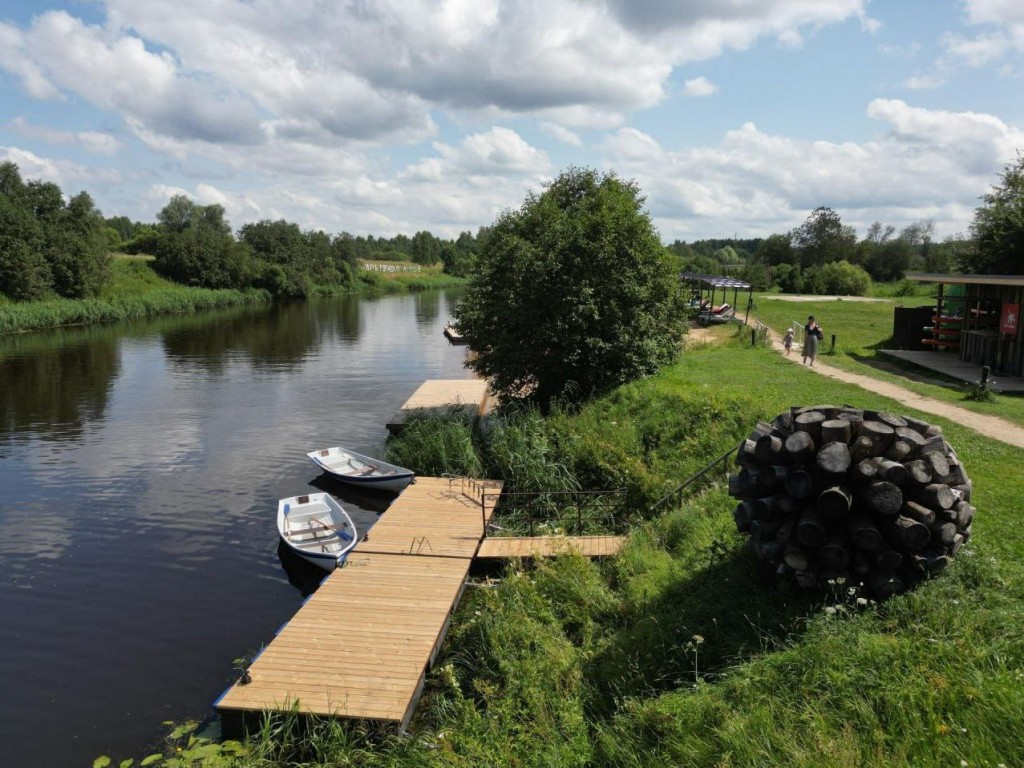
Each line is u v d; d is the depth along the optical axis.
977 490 10.75
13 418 27.02
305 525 15.97
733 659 7.87
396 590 11.99
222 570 14.26
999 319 23.19
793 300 52.47
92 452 22.50
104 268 72.19
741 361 25.45
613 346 22.62
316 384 34.56
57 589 13.44
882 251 87.88
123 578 13.88
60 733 9.34
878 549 7.81
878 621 7.54
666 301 24.92
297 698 8.93
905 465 7.76
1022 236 33.22
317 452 21.00
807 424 8.36
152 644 11.53
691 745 6.44
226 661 11.05
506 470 18.72
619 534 14.54
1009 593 7.63
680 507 14.20
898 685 6.26
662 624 9.19
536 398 24.22
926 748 5.50
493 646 10.02
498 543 14.07
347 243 127.00
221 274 90.25
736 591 9.13
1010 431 14.53
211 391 32.62
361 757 8.31
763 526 8.60
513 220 27.23
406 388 33.62
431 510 16.11
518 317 23.03
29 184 75.50
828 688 6.58
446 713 8.98
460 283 145.25
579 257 22.95
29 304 60.47
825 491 7.92
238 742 8.69
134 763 8.77
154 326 61.66
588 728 7.91
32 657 11.14
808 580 8.23
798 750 5.78
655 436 17.94
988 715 5.61
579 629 10.41
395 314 76.69
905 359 24.97
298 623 10.83
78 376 36.16
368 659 9.84
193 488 19.14
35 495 18.55
